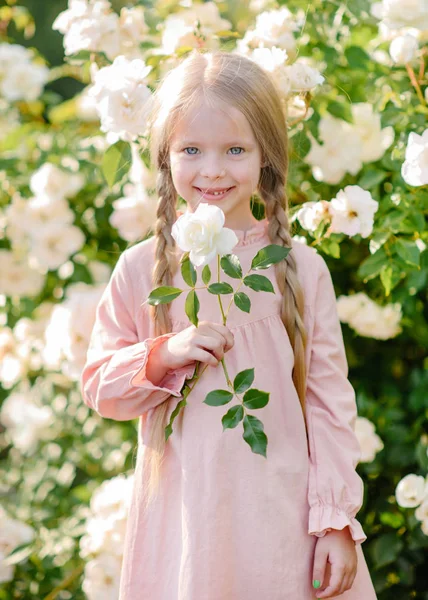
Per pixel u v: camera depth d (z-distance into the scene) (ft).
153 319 5.22
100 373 5.19
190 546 4.79
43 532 7.97
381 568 7.19
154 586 4.97
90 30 6.82
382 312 7.23
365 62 7.25
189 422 4.95
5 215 8.34
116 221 7.44
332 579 4.87
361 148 7.12
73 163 8.18
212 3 7.57
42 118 9.59
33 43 16.20
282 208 5.42
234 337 5.07
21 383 9.49
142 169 7.06
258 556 4.83
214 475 4.85
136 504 5.10
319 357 5.31
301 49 7.26
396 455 7.34
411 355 7.99
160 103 5.30
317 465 5.08
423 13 6.65
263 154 5.31
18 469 10.03
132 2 10.52
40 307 8.70
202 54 5.32
